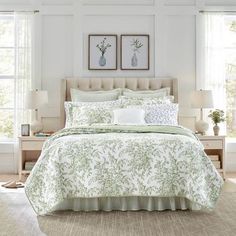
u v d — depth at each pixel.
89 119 5.44
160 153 3.99
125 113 5.32
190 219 3.75
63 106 6.32
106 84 6.33
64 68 6.49
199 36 6.50
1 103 6.60
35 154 6.31
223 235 3.28
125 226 3.52
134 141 4.06
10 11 6.42
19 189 5.16
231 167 6.47
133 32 6.53
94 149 4.00
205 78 6.48
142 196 4.03
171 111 5.62
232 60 6.68
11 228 3.48
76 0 6.48
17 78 6.39
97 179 3.94
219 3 6.52
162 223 3.61
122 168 3.96
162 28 6.51
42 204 3.92
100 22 6.51
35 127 6.11
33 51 6.45
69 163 3.96
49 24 6.48
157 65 6.51
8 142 6.45
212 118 6.14
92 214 3.93
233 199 4.60
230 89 6.69
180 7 6.51
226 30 6.67
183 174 3.97
